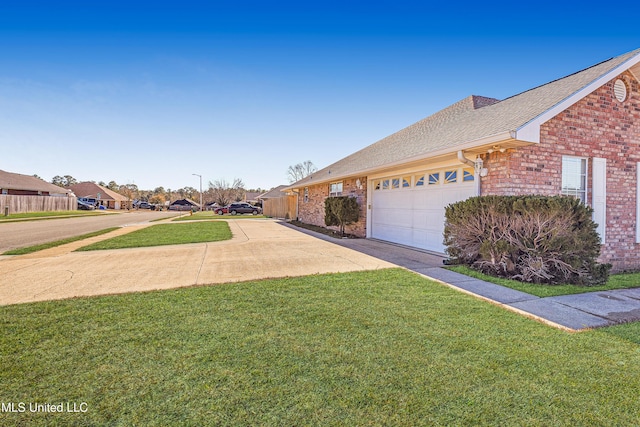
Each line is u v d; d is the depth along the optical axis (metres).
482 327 3.54
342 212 13.08
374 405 2.19
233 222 21.69
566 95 6.66
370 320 3.73
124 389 2.35
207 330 3.42
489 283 5.54
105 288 5.14
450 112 12.10
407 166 9.78
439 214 8.87
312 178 19.78
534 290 5.10
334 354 2.90
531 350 3.00
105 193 61.94
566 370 2.66
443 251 8.65
